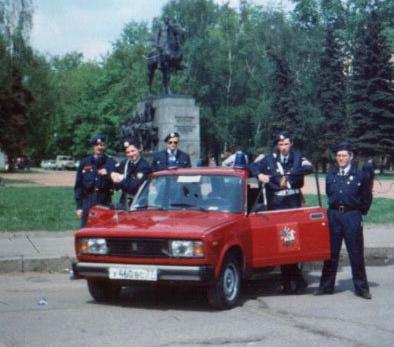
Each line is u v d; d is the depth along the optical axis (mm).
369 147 61625
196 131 38594
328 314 8406
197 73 70438
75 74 103625
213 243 8328
